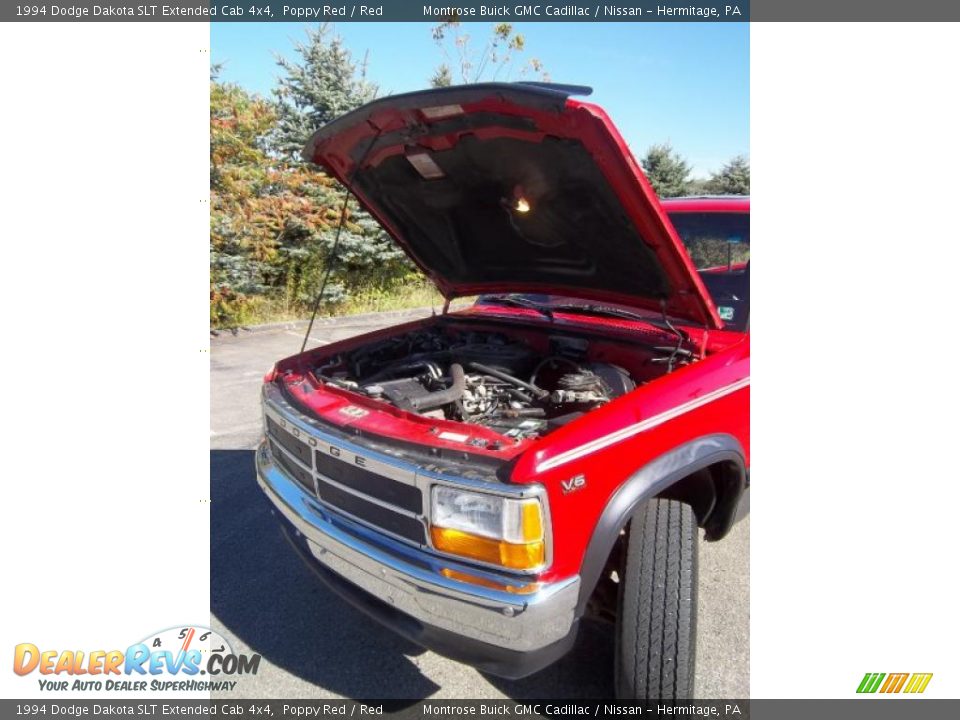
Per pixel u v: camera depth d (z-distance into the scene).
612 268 2.68
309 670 2.28
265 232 8.56
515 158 2.26
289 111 9.45
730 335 2.67
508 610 1.57
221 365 6.66
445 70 11.09
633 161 1.95
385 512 1.84
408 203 2.93
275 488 2.29
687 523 1.93
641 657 1.87
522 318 3.29
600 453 1.73
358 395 2.22
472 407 2.40
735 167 16.73
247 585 2.79
